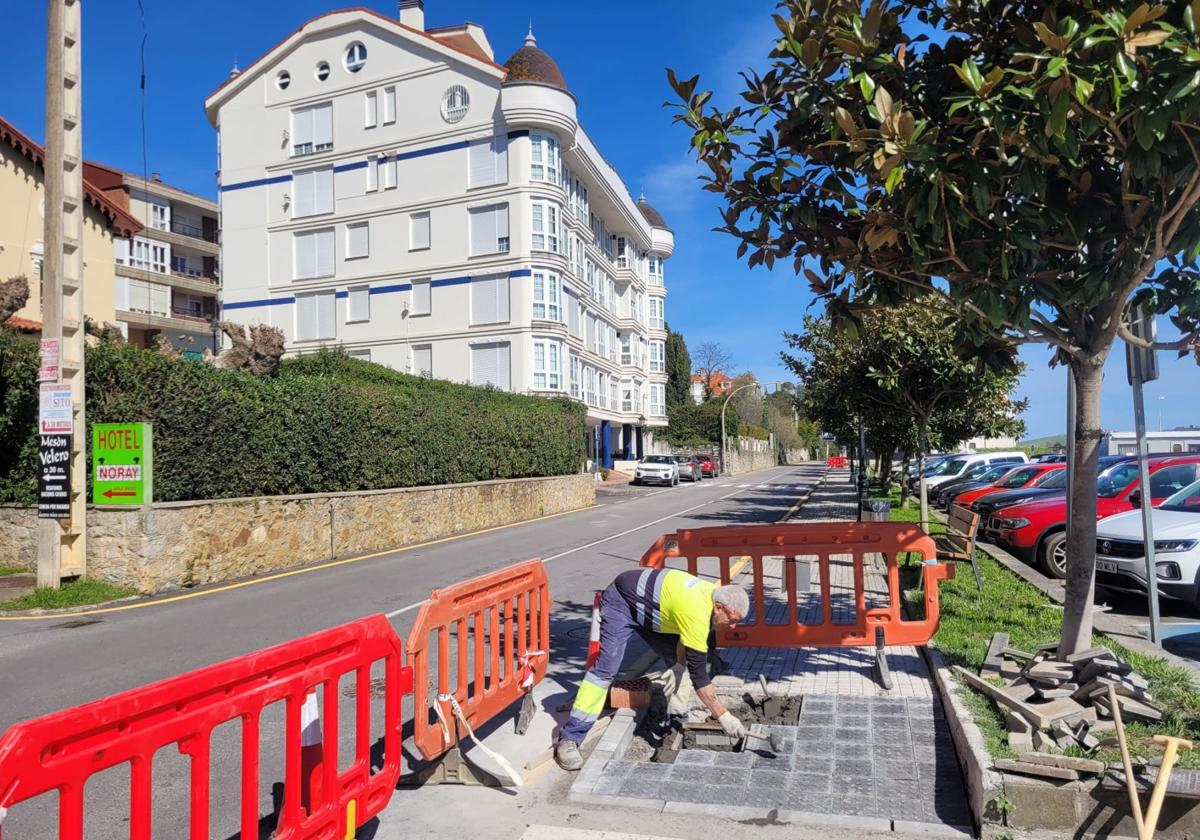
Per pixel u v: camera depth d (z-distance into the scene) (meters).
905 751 4.86
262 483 13.39
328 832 3.43
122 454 10.95
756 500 28.83
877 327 15.45
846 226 5.89
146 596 10.68
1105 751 4.16
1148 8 3.94
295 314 38.22
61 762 2.28
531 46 35.59
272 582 11.89
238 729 5.68
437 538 18.19
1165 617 8.69
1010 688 5.00
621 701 5.68
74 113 10.74
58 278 10.51
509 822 4.14
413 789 4.56
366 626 3.73
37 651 7.76
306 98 37.94
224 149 39.41
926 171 4.61
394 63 36.44
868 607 8.85
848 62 5.22
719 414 69.00
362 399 16.09
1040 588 9.15
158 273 46.19
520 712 5.38
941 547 10.50
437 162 35.78
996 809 3.84
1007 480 16.86
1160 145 4.43
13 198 19.78
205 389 12.30
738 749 5.03
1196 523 8.64
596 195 43.53
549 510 25.12
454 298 35.44
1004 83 4.75
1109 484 11.44
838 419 25.27
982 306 5.02
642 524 20.64
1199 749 4.19
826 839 3.89
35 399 11.88
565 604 9.80
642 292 56.12
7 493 12.05
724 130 5.77
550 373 34.59
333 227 37.50
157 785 4.68
